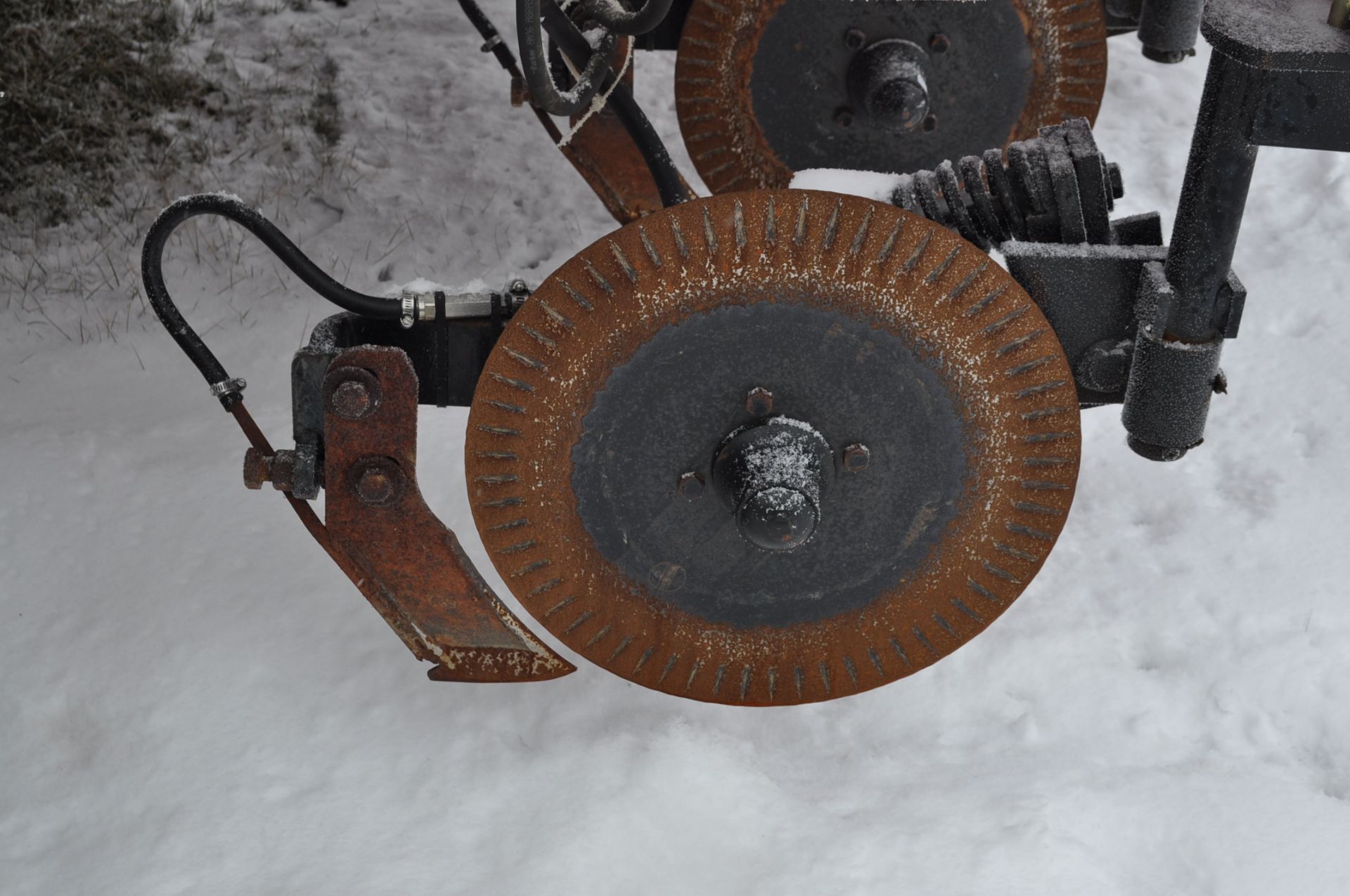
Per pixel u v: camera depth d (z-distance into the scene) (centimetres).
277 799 334
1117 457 487
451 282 613
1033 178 335
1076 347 346
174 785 338
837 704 377
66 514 443
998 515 326
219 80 741
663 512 323
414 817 329
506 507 316
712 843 323
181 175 682
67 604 404
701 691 350
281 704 365
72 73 726
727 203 289
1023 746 365
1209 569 430
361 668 380
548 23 376
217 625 395
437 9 810
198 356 324
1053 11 484
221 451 487
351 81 748
